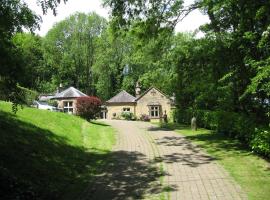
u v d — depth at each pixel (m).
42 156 13.95
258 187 10.70
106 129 27.22
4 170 10.37
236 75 17.94
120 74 79.62
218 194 10.14
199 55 20.72
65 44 82.19
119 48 78.50
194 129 27.53
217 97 23.53
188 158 15.60
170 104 57.50
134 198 10.13
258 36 15.66
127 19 20.34
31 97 25.48
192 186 11.09
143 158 15.85
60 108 53.84
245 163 14.02
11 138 14.49
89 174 13.07
